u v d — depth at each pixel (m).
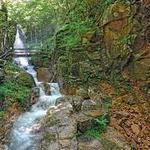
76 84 10.66
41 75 13.27
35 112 9.66
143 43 9.45
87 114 8.37
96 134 7.93
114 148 7.58
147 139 7.91
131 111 8.70
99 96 9.48
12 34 14.62
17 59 14.88
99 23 11.16
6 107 9.26
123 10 10.15
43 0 17.56
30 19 19.20
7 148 8.04
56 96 10.81
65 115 8.26
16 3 17.98
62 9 15.95
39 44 19.06
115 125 8.34
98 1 11.72
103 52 10.59
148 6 9.52
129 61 9.66
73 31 12.27
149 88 8.86
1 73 10.08
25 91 10.21
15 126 8.68
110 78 10.04
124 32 10.00
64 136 7.65
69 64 11.30
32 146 7.91
